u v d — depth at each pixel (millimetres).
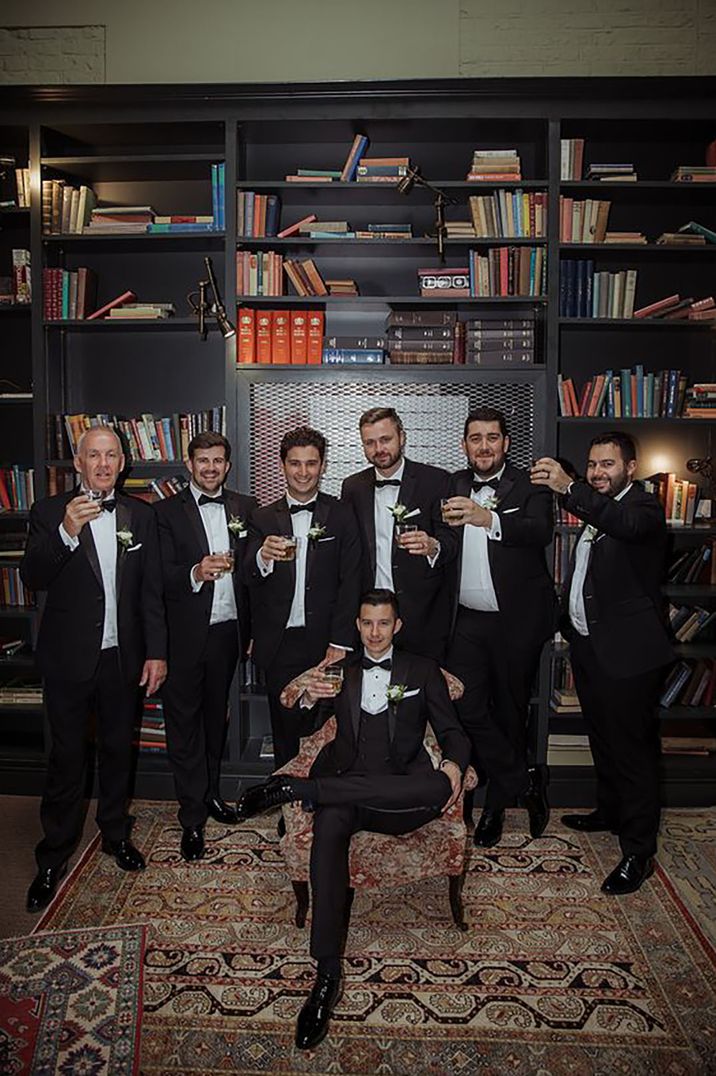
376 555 3301
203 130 3711
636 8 3896
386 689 2715
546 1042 2145
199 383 4039
